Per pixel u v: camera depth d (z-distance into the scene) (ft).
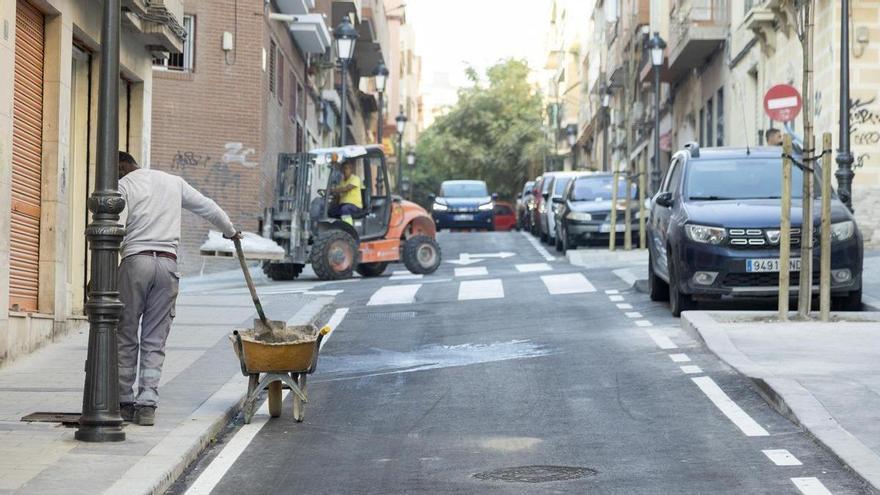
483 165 469.16
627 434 50.83
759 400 57.21
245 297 111.45
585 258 158.40
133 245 52.44
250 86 166.20
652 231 101.50
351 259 141.28
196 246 160.56
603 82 353.31
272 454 48.49
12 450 46.29
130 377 52.47
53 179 78.43
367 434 52.31
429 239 148.77
